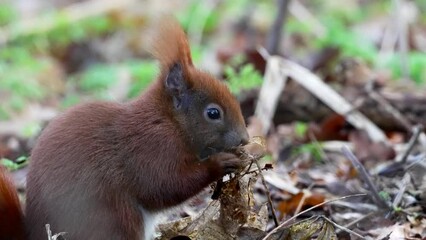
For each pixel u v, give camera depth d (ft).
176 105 27.66
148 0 69.21
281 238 25.88
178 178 26.63
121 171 26.04
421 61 51.62
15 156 40.16
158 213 27.04
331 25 61.72
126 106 27.27
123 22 67.36
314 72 47.65
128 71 54.95
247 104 42.73
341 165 36.68
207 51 60.18
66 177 25.40
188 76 27.89
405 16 59.88
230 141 27.96
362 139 38.58
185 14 66.85
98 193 25.55
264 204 27.61
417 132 34.76
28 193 25.77
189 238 26.53
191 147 27.63
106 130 26.35
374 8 70.38
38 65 57.52
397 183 31.86
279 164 37.40
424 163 31.94
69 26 64.18
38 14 68.54
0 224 25.43
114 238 25.67
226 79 46.60
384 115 41.47
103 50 64.80
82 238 25.36
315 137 40.50
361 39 60.29
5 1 69.77
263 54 46.06
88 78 55.67
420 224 28.58
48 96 54.85
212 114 27.86
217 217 27.32
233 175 28.68
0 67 55.47
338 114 40.34
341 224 29.27
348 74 45.50
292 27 61.41
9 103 50.34
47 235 24.93
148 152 26.50
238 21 66.80
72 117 26.43
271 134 40.75
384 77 46.83
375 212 29.50
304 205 30.40
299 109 42.09
